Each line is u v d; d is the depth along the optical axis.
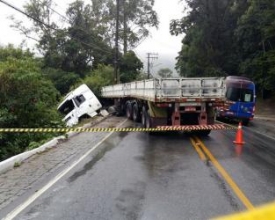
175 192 7.66
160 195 7.43
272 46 44.94
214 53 53.12
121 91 27.00
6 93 17.20
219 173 9.48
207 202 6.97
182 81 15.84
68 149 13.17
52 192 7.63
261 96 47.59
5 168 9.79
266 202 6.98
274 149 13.90
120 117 27.34
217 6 53.41
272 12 39.94
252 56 45.75
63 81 49.66
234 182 8.54
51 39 56.59
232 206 6.73
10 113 16.59
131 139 15.78
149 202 6.96
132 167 10.13
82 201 7.01
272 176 9.24
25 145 16.22
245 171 9.78
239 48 50.41
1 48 38.62
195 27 54.97
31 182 8.47
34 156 11.80
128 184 8.29
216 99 16.05
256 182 8.59
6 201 7.04
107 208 6.60
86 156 11.81
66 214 6.29
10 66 17.56
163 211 6.44
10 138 16.30
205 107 16.12
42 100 20.00
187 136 16.88
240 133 15.03
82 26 58.28
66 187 8.02
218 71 50.75
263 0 41.22
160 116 16.22
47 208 6.61
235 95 25.30
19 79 17.02
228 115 25.27
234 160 11.36
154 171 9.66
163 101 15.70
